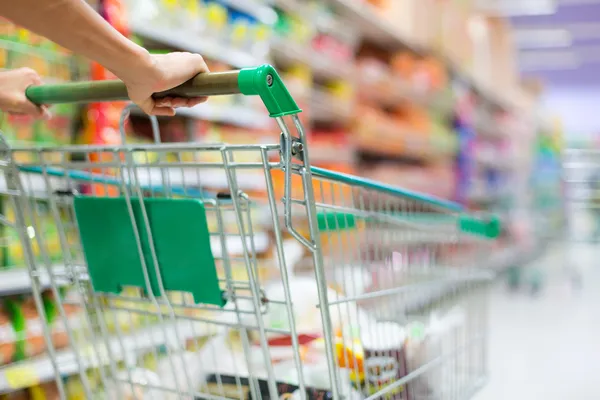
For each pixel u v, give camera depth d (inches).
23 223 50.2
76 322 75.0
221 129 119.7
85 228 48.3
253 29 124.8
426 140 227.3
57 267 73.9
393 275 55.7
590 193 240.7
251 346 62.3
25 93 48.0
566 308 195.3
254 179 116.2
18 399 71.5
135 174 43.4
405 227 59.7
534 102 490.6
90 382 69.9
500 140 394.9
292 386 53.5
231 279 42.3
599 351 142.6
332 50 165.0
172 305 45.4
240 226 40.1
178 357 65.1
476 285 76.2
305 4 156.9
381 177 195.3
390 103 227.5
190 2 107.4
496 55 346.9
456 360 68.0
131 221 44.6
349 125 180.1
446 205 64.8
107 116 84.0
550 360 135.0
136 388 64.9
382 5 198.8
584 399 109.9
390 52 223.8
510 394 112.4
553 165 342.6
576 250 386.6
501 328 167.5
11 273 70.8
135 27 92.7
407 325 61.8
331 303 45.5
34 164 47.6
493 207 300.5
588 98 678.5
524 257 271.1
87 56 35.8
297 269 88.9
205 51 110.0
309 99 152.8
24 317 70.7
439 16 239.3
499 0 382.3
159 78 37.7
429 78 226.1
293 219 112.1
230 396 56.8
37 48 76.4
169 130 106.9
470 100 297.7
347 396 52.6
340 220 56.0
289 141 36.4
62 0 32.3
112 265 47.3
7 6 31.5
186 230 42.6
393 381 56.4
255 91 36.0
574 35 483.2
